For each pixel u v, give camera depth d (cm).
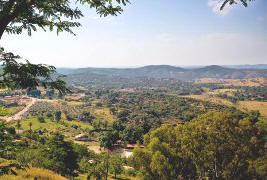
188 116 16012
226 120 2758
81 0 704
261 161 2575
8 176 1409
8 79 615
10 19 626
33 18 687
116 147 11106
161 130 3394
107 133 11050
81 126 16000
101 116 19075
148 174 3123
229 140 2694
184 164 3016
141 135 11881
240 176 2702
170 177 2853
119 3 641
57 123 16112
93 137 13188
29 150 3847
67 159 4666
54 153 4409
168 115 17750
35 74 625
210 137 2759
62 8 672
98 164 6328
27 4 630
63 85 664
